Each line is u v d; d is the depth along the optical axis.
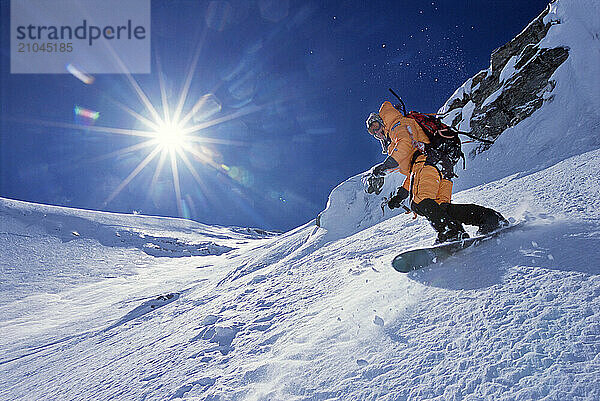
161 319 5.10
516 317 1.51
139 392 2.29
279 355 2.11
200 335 3.09
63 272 24.41
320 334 2.15
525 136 5.92
